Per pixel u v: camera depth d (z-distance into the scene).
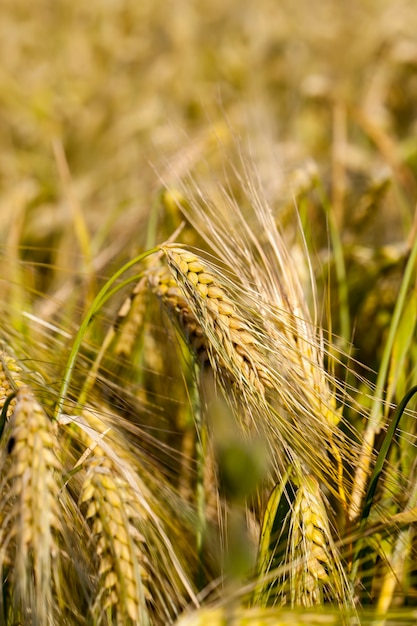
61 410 0.63
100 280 0.88
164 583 0.61
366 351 0.89
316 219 1.00
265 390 0.62
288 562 0.62
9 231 1.11
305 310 0.69
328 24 1.73
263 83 1.59
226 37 1.71
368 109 1.43
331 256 0.91
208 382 0.68
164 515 0.65
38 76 1.61
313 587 0.60
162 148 1.30
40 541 0.55
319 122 1.39
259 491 0.66
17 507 0.55
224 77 1.58
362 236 1.04
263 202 0.73
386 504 0.68
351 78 1.58
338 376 0.79
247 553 0.50
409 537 0.67
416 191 1.06
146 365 0.81
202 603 0.64
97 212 1.20
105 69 1.66
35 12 1.85
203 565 0.67
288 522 0.64
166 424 0.79
